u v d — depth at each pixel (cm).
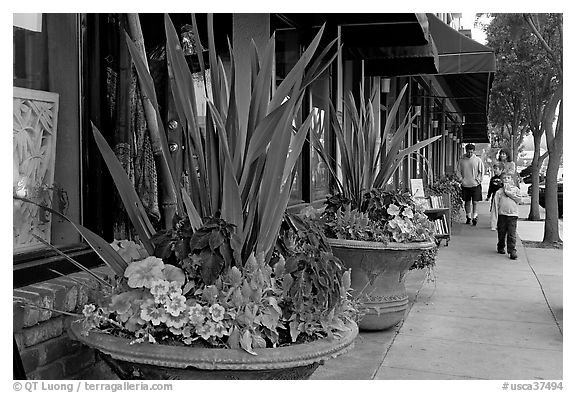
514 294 719
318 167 769
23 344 286
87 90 371
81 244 364
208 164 283
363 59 870
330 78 800
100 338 252
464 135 3597
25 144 334
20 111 332
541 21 1412
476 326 580
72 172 365
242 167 283
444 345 520
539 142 1762
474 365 472
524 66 1714
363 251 515
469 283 783
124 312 255
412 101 1519
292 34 686
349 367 462
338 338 272
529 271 875
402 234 527
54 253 339
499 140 4734
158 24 434
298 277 267
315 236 295
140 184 384
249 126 279
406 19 682
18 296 287
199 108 457
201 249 263
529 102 1792
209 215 287
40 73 348
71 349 315
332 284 277
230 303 259
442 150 2222
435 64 859
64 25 362
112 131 378
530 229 1485
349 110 606
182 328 252
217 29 496
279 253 307
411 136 1480
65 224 358
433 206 1141
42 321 296
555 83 1750
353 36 759
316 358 256
